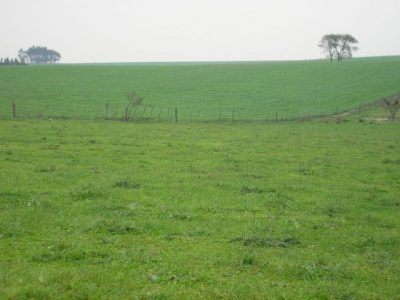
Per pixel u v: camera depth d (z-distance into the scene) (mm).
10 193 18922
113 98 78812
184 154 31078
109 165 26297
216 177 24125
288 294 10391
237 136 41844
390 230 16312
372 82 96062
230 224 16078
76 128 42625
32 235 13984
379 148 36719
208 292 10336
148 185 21484
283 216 17500
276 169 27234
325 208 18953
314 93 88188
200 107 73688
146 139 37562
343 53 149375
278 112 70188
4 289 9867
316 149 35438
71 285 10242
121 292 10164
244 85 97938
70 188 20297
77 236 14016
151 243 13695
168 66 133750
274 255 13008
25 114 57156
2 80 98000
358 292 10719
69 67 126938
